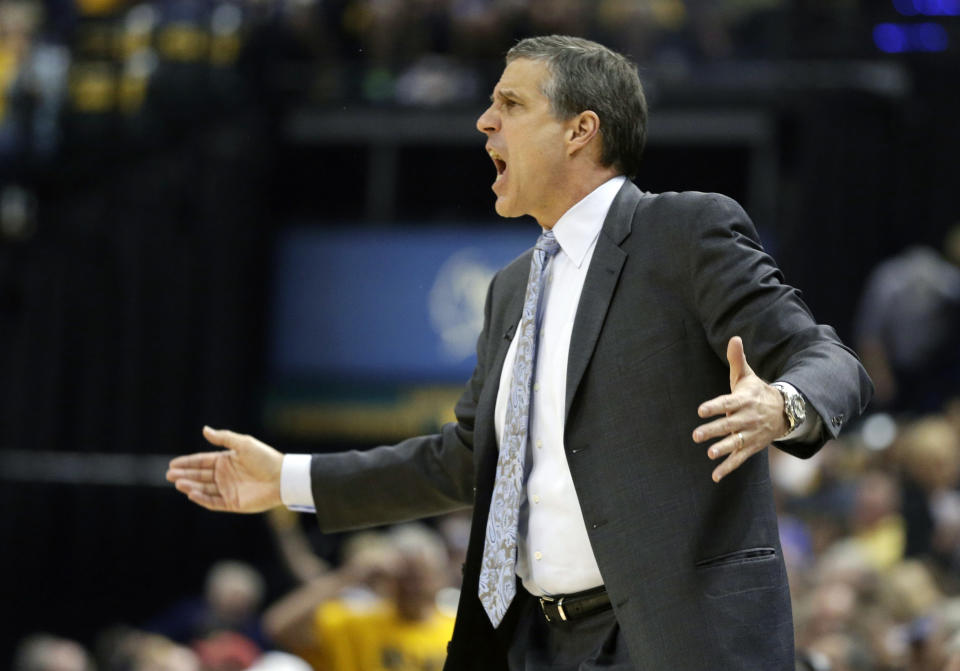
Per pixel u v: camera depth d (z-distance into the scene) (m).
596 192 7.75
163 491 24.02
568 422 7.32
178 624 20.98
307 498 8.79
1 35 29.19
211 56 29.48
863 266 27.58
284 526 17.92
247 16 29.81
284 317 29.17
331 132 29.56
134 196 28.56
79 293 27.86
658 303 7.27
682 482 7.06
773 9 29.09
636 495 7.08
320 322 28.97
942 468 19.67
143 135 29.03
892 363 25.27
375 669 15.80
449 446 8.58
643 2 28.81
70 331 27.70
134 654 19.61
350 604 16.33
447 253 28.67
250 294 29.06
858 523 19.67
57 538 23.66
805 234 27.67
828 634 15.56
